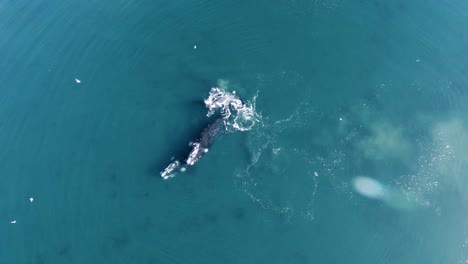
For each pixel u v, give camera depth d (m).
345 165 77.19
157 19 96.56
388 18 96.31
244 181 74.56
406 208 73.69
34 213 72.31
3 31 95.94
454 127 82.12
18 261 68.38
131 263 68.06
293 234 70.31
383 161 77.94
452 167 78.00
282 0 99.19
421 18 96.44
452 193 75.62
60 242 69.81
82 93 85.44
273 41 92.44
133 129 80.31
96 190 74.19
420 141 80.62
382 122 82.25
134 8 98.75
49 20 97.12
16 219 71.88
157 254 68.69
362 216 72.44
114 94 84.88
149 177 74.94
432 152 79.50
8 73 89.06
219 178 74.62
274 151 77.69
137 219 71.56
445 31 94.25
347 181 75.75
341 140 79.81
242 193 73.50
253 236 69.94
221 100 82.19
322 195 74.00
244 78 87.00
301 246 69.38
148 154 77.31
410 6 98.44
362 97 84.88
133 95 84.50
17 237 70.25
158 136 79.31
